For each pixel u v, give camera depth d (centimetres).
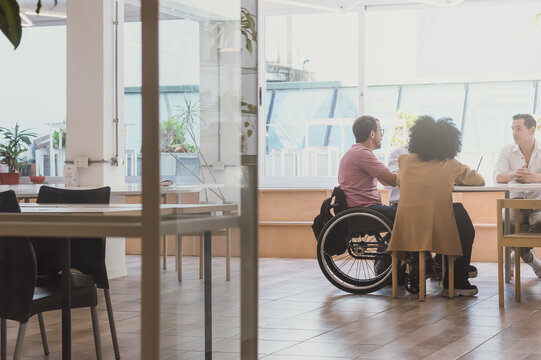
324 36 758
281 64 766
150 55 142
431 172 440
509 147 565
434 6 725
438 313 394
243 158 199
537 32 789
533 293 470
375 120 505
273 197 718
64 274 240
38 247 281
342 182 494
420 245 436
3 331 279
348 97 757
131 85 782
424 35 808
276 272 591
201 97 198
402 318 380
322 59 760
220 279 193
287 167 766
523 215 527
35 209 283
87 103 525
